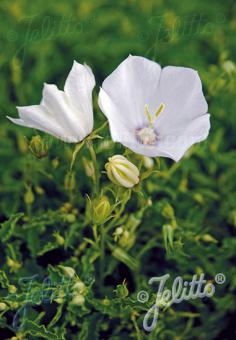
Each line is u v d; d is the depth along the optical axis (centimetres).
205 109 31
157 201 38
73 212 36
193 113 31
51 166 37
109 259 36
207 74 41
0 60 44
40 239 36
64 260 37
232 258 38
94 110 40
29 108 29
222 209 39
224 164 40
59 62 45
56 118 29
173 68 31
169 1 48
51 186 39
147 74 31
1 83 43
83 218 36
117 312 34
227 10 49
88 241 34
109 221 36
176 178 39
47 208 38
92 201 33
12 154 40
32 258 36
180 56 44
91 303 34
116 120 29
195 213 37
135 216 34
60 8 47
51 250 37
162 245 36
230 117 42
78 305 33
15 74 42
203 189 39
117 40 45
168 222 36
